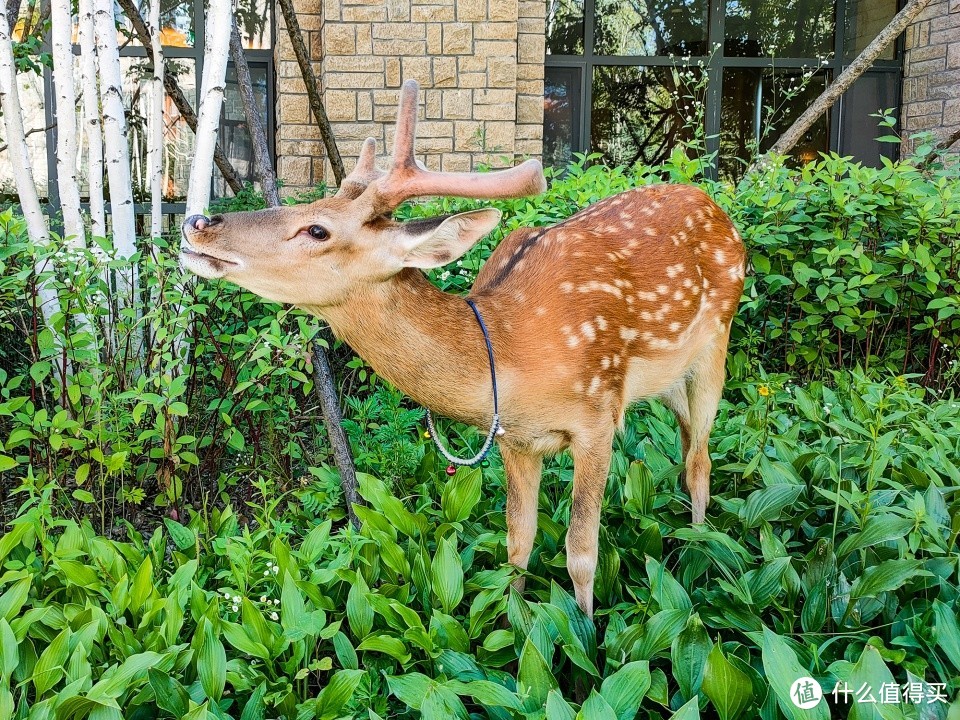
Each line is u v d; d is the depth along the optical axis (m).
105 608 2.88
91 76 3.89
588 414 2.74
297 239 2.38
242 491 4.00
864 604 2.70
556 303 2.70
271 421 3.84
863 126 8.60
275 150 8.17
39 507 3.03
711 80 8.44
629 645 2.53
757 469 3.48
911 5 5.71
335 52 7.25
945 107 7.93
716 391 3.39
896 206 4.71
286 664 2.54
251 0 8.02
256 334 3.51
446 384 2.56
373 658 2.63
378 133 7.39
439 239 2.38
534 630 2.49
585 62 8.38
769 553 2.88
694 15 8.44
